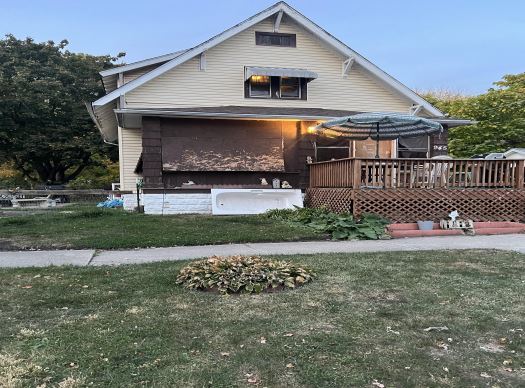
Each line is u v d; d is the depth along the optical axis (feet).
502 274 16.01
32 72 88.02
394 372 8.26
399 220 29.19
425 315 11.47
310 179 37.24
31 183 93.04
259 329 10.44
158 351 9.12
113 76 41.37
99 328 10.44
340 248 22.33
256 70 38.17
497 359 8.87
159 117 34.81
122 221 29.63
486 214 30.45
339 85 42.16
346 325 10.73
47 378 7.90
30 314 11.51
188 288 14.01
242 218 31.09
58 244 22.44
